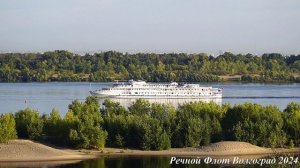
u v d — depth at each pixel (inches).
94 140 5403.5
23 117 5841.5
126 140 5585.6
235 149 5349.4
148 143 5452.8
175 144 5605.3
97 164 4722.0
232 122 6048.2
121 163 4798.2
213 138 5733.3
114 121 5674.2
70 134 5413.4
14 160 4785.9
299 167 3043.8
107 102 7007.9
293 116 5984.3
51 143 5625.0
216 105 6446.9
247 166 4517.7
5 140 5162.4
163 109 6387.8
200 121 5679.1
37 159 4852.4
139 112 6584.6
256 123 5713.6
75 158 5014.8
